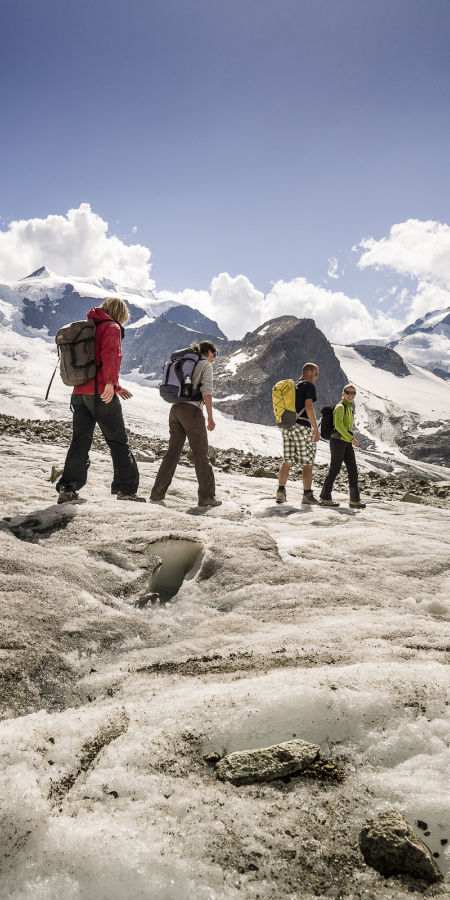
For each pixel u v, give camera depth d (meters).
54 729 1.71
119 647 2.47
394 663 2.14
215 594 3.39
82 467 5.20
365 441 157.62
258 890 1.14
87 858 1.18
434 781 1.46
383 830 1.26
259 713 1.77
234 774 1.49
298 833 1.30
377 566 4.28
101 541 3.79
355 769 1.55
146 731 1.69
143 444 15.10
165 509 4.82
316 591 3.39
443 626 2.87
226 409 161.62
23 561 3.10
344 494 9.70
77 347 5.16
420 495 10.51
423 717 1.74
